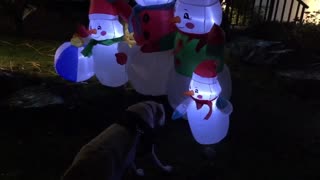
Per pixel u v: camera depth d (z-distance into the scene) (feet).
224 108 7.67
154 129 6.07
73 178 4.76
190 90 7.73
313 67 14.82
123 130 5.64
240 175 7.85
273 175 7.96
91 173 4.83
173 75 8.59
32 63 12.79
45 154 7.97
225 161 8.29
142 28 8.75
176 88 8.46
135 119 5.77
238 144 9.01
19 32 16.15
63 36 16.31
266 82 13.30
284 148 9.04
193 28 7.96
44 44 15.03
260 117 10.55
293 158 8.64
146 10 8.66
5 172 7.30
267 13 19.67
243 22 19.01
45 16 18.08
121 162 5.38
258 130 9.78
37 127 8.93
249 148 8.89
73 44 9.86
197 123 7.83
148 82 9.07
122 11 9.31
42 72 12.06
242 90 12.42
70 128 9.00
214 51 7.80
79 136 8.72
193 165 8.03
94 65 10.02
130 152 5.64
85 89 11.05
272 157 8.62
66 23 17.92
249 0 19.06
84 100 10.39
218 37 7.72
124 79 10.05
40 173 7.37
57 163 7.72
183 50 8.21
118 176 5.37
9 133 8.59
